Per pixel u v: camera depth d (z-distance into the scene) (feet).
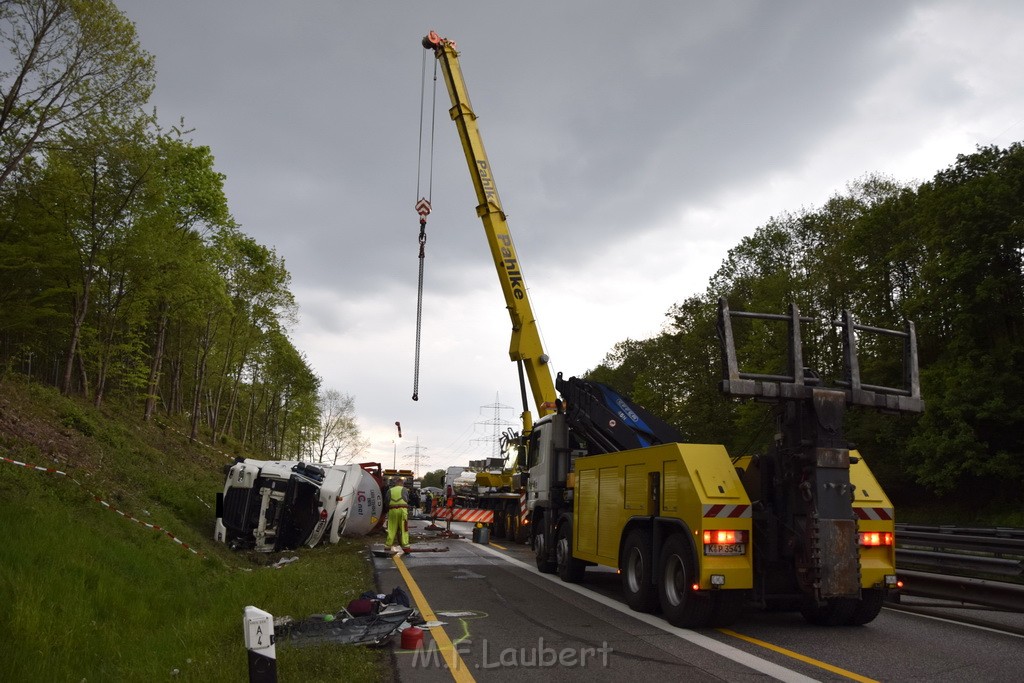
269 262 116.16
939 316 103.50
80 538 32.24
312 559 47.42
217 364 132.77
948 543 44.16
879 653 22.45
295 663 18.60
